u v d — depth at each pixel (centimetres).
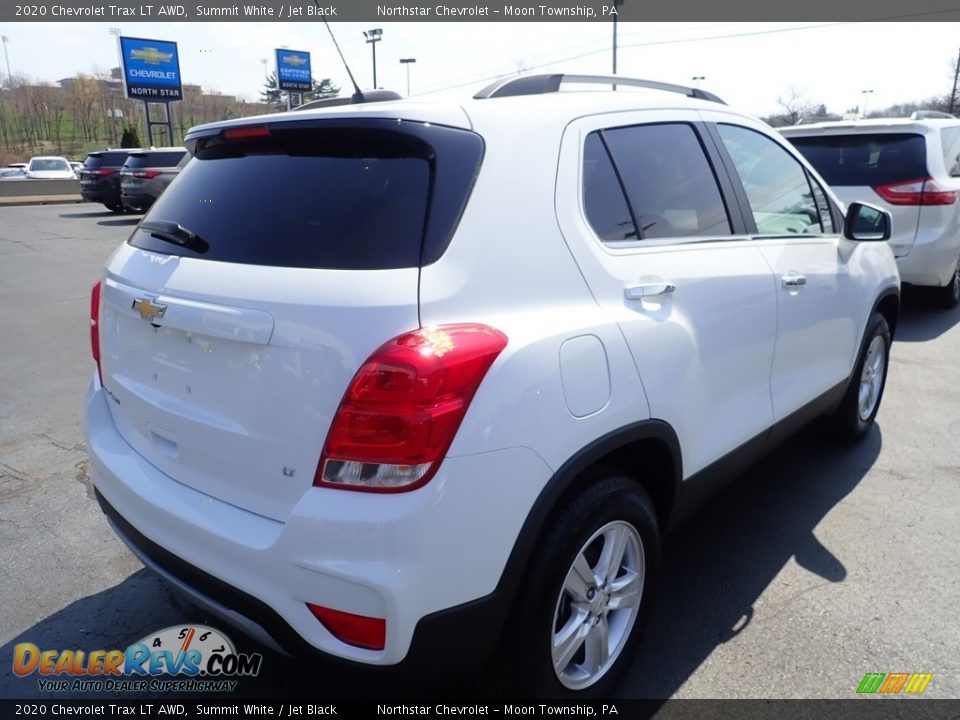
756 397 310
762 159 338
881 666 264
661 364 243
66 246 1448
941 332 692
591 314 225
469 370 187
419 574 183
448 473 184
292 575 189
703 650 273
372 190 211
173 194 263
